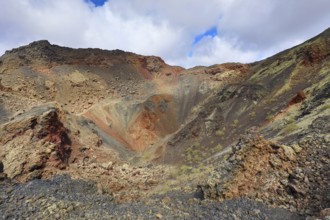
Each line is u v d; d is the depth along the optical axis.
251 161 19.22
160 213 16.22
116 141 49.41
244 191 18.12
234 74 67.19
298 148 19.41
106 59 77.81
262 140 19.91
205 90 66.50
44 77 62.03
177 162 38.44
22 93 52.56
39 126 32.00
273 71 50.59
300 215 14.98
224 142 37.72
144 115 57.69
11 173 26.39
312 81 37.78
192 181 26.52
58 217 14.91
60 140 33.81
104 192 25.80
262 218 15.13
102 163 36.81
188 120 57.28
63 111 41.75
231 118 43.53
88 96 61.56
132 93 67.38
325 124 22.05
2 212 15.20
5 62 64.12
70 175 28.81
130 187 29.86
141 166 40.03
